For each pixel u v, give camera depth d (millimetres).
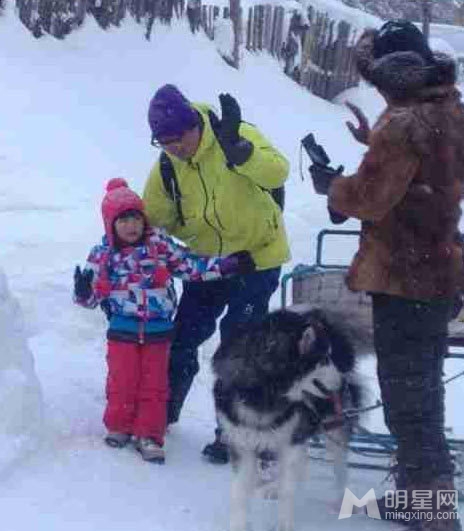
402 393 4977
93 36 14531
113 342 6082
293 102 16609
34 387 5973
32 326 7727
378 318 5012
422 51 4992
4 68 12812
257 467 5434
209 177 5969
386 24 5094
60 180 10805
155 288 6055
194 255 6086
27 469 5648
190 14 16641
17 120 11844
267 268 6129
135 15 15445
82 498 5453
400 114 4750
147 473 5863
